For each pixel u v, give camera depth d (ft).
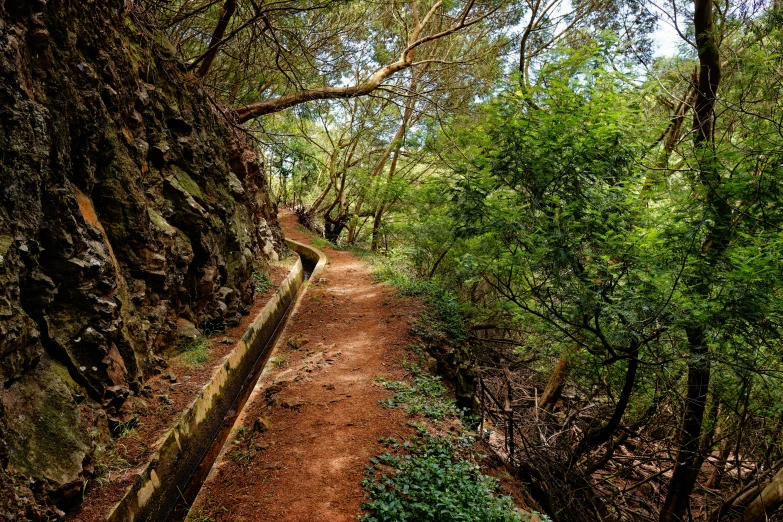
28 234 13.82
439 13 55.67
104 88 19.71
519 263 21.61
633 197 21.79
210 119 33.14
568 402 35.83
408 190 62.23
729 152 18.61
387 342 27.50
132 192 20.75
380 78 45.68
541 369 39.24
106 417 16.42
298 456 16.85
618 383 27.96
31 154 13.84
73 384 15.47
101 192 19.69
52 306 15.57
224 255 30.27
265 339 33.06
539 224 21.44
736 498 23.68
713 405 26.76
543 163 20.99
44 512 11.91
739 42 24.06
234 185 36.94
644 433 32.45
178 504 17.06
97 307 16.71
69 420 14.17
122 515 13.84
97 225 18.33
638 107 23.06
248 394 25.63
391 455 16.69
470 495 14.53
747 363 19.35
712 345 17.84
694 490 32.42
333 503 14.32
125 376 18.26
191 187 27.25
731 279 16.97
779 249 16.48
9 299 12.67
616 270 19.77
